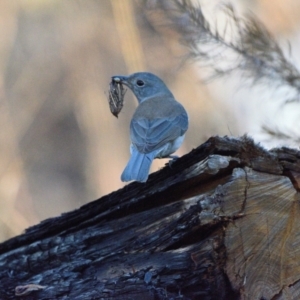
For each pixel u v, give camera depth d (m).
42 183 24.20
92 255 9.73
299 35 17.19
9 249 10.95
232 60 12.20
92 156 23.59
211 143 8.38
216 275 8.38
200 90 20.28
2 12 24.05
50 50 24.12
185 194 9.03
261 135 11.86
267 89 12.39
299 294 8.60
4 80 23.42
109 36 23.59
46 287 9.66
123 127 23.52
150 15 12.90
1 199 20.11
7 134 21.77
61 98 23.95
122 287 9.04
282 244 8.49
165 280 8.73
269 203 8.41
